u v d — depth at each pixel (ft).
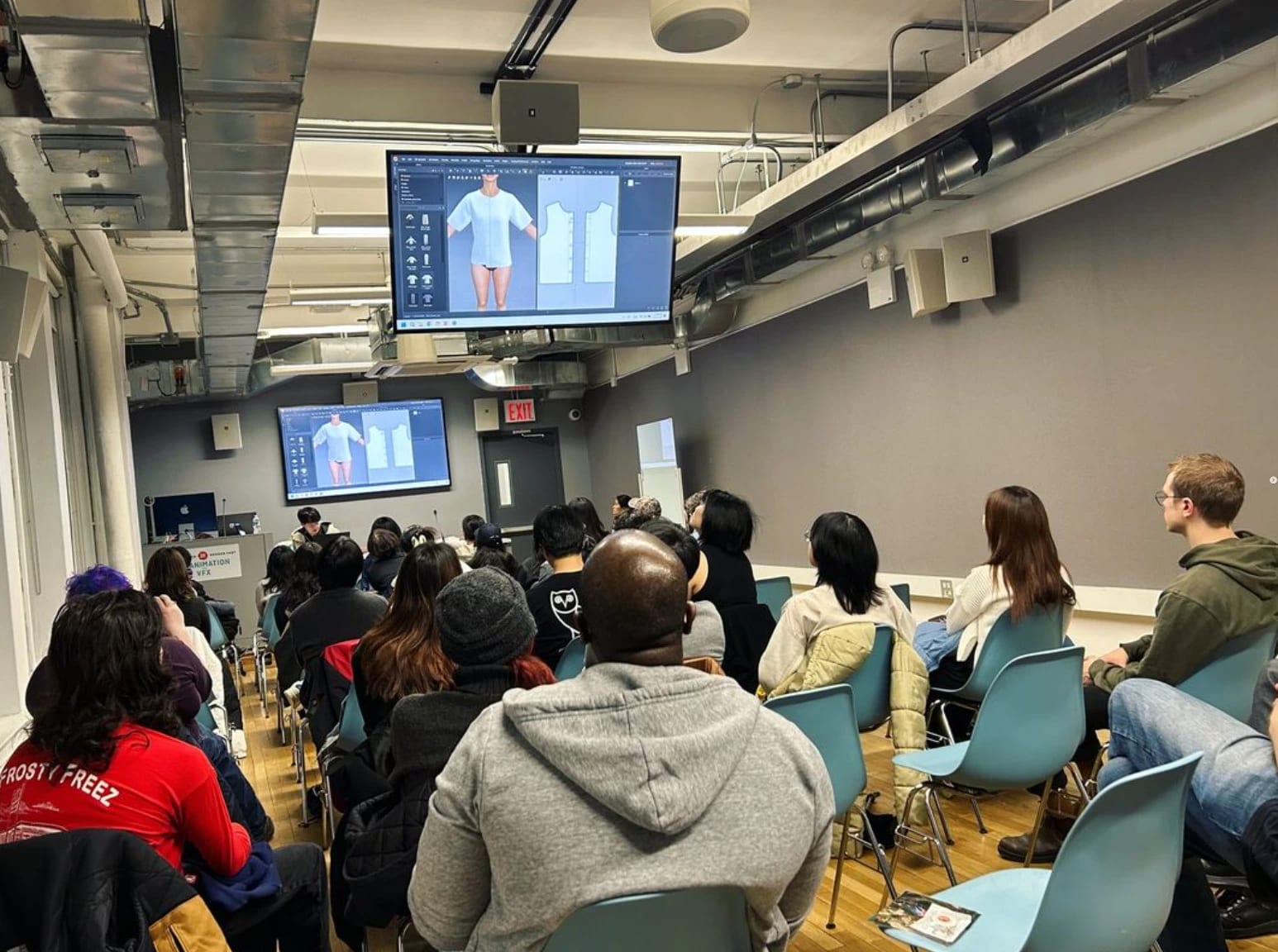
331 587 13.08
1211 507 9.23
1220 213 14.80
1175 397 15.76
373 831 6.70
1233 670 9.04
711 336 29.07
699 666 5.69
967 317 20.12
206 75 10.67
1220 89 14.64
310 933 7.20
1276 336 14.11
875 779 13.85
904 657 10.68
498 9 14.87
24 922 4.68
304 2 9.35
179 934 4.88
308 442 39.93
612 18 15.42
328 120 16.72
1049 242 18.02
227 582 31.71
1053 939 5.08
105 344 24.77
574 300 16.78
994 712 8.48
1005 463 19.42
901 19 16.26
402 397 41.86
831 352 24.71
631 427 38.14
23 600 15.78
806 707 8.23
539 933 3.94
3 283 12.06
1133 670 9.61
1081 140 15.65
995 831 11.66
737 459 29.73
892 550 23.02
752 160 21.80
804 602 10.78
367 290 26.84
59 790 5.77
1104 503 17.25
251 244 17.47
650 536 4.44
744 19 12.29
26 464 17.53
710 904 3.97
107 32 9.44
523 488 43.06
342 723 11.36
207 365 29.66
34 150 11.87
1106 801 4.90
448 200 15.74
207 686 8.39
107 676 5.95
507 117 15.19
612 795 3.81
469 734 4.23
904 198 18.89
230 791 7.75
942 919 5.85
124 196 13.70
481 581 6.89
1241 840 6.23
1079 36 12.47
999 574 11.19
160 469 38.65
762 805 3.99
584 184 16.39
